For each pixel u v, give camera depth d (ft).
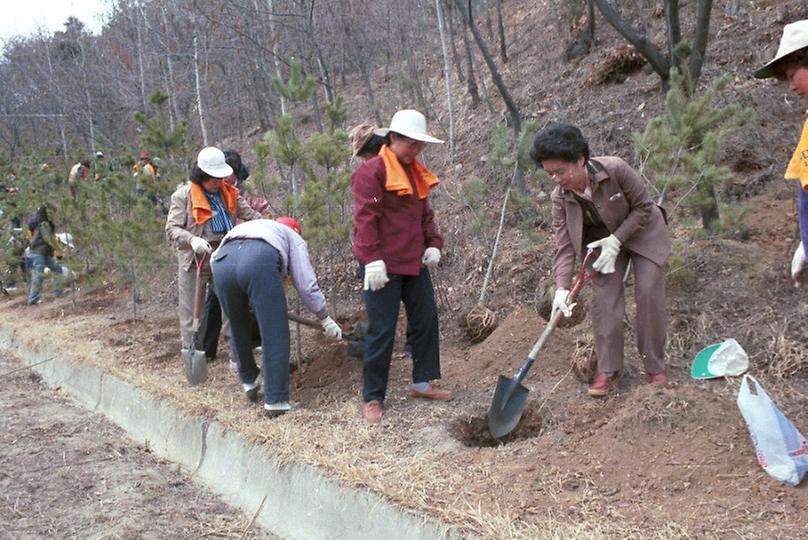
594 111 25.95
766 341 15.05
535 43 33.53
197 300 17.84
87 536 13.30
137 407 19.12
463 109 32.55
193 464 16.31
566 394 14.58
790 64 9.61
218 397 17.34
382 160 14.26
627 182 13.03
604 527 9.87
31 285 36.22
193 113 46.83
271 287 15.31
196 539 13.15
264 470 14.19
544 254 21.38
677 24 18.79
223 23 36.35
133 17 48.42
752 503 9.96
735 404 12.18
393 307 14.64
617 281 13.91
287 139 19.38
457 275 23.06
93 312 31.58
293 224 16.71
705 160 16.52
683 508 10.11
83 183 33.60
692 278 17.30
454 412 14.70
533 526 10.01
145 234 26.84
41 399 22.50
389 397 16.03
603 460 11.64
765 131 21.63
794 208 18.95
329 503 12.47
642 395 12.62
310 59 32.09
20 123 74.49
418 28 41.06
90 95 55.72
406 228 14.53
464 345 19.04
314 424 14.88
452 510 10.75
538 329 17.22
